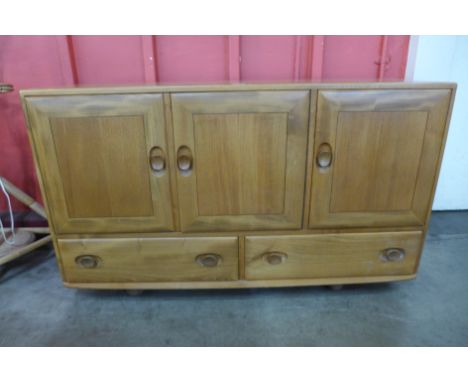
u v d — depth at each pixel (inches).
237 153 40.5
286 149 40.5
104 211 43.4
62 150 40.2
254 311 48.2
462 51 61.4
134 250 45.7
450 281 54.0
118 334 44.4
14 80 56.8
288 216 43.9
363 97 38.5
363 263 47.3
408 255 47.3
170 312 48.2
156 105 38.2
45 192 42.5
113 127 39.2
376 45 57.9
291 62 57.9
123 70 56.9
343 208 43.8
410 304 49.1
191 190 42.1
